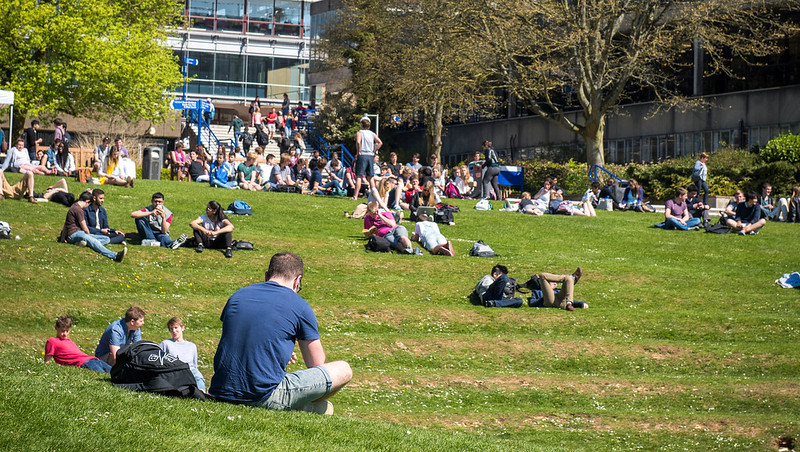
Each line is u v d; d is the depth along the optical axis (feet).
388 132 203.00
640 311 57.82
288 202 89.61
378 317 53.67
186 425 22.80
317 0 221.66
